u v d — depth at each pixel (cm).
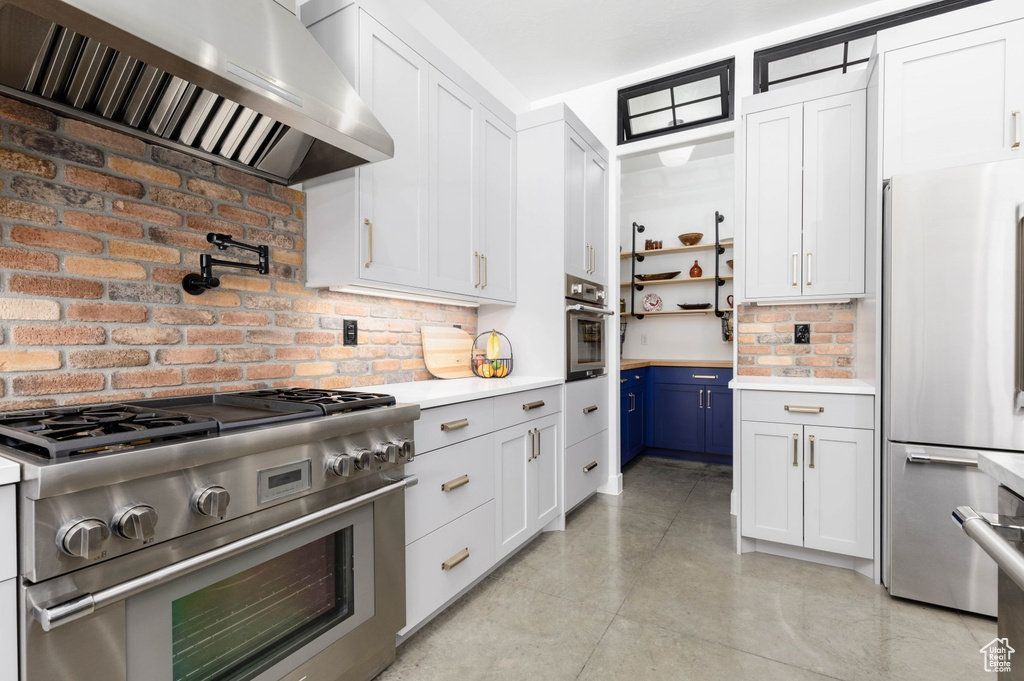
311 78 139
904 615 187
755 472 238
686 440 419
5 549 79
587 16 272
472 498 196
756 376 292
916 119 210
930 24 208
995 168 182
